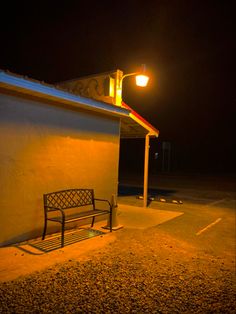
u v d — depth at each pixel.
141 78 8.70
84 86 9.23
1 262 4.96
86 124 7.46
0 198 5.57
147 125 9.91
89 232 7.03
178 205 11.98
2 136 5.56
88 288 4.16
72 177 7.09
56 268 4.80
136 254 5.68
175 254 5.80
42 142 6.33
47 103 6.41
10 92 5.66
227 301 3.98
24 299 3.78
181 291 4.21
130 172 32.06
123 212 9.83
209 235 7.39
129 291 4.13
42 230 6.38
